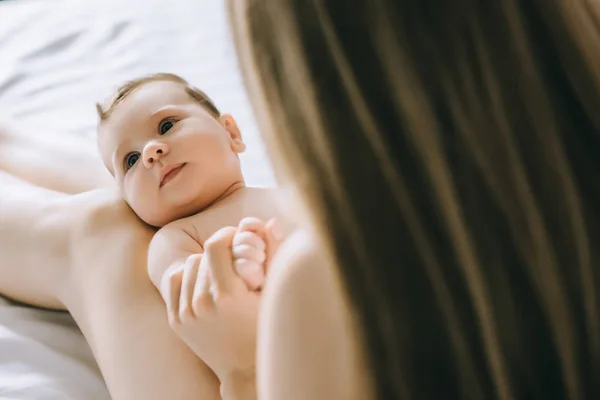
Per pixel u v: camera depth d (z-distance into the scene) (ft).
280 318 1.31
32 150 3.32
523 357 1.22
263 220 2.52
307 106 1.14
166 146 2.56
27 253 2.67
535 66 1.10
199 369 2.16
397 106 1.10
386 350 1.21
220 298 1.87
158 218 2.60
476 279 1.15
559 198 1.14
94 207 2.66
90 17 5.02
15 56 4.58
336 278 1.20
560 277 1.17
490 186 1.12
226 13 1.25
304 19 1.11
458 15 1.07
